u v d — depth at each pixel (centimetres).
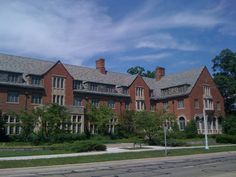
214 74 7612
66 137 4353
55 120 4138
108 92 5928
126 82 6400
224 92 7288
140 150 3356
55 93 5091
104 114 5256
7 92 4612
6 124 4456
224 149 3603
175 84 6500
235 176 1509
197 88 6228
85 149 3172
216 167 1977
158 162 2430
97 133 5400
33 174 1739
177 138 5316
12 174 1758
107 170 1902
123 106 6056
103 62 6400
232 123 6231
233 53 7350
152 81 7281
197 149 3512
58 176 1634
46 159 2336
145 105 6400
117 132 5503
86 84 5666
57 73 5169
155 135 4328
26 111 4281
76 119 5059
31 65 5259
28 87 4797
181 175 1593
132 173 1727
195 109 6069
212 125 6316
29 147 3291
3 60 4956
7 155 2680
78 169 1983
